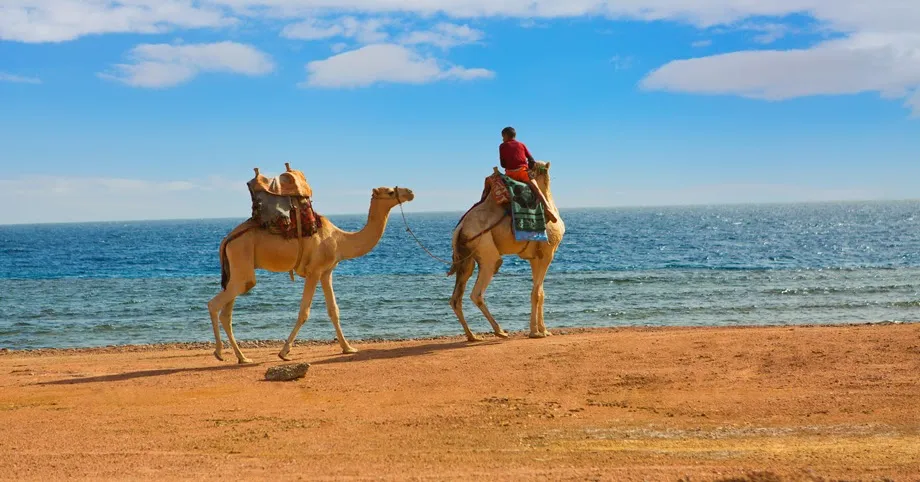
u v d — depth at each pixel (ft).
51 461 23.34
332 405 30.30
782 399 29.04
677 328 55.67
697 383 31.83
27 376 38.93
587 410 28.53
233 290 39.86
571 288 102.42
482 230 44.60
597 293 95.86
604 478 20.34
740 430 25.58
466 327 46.42
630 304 84.58
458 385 33.12
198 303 93.66
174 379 36.35
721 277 115.24
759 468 21.29
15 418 29.17
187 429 27.09
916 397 28.43
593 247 211.61
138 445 25.12
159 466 22.62
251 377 36.11
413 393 32.01
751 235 282.15
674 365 34.99
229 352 48.49
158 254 226.38
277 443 25.07
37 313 85.97
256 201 39.75
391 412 28.96
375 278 122.83
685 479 20.02
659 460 22.43
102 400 32.04
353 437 25.64
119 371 39.86
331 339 63.10
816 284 101.86
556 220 46.98
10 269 170.60
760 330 45.29
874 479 19.85
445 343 46.85
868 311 75.41
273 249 39.99
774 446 23.72
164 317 81.46
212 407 30.32
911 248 189.37
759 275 117.91
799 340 38.93
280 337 66.59
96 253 240.12
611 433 25.55
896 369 32.32
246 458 23.38
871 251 180.96
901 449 22.95
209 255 215.72
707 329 53.47
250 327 73.15
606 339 42.06
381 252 207.00
